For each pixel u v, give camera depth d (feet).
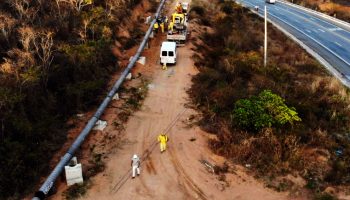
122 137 77.10
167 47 113.70
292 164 69.72
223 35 152.97
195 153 72.64
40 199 56.08
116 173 66.13
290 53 142.82
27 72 79.20
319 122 84.74
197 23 161.89
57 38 100.99
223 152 72.59
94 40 109.81
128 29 137.28
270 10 227.40
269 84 102.78
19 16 103.55
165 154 72.13
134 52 122.62
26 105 72.79
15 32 94.27
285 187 64.90
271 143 72.64
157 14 159.63
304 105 88.53
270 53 140.97
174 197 61.16
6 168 58.90
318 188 64.90
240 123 77.41
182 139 77.15
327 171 68.74
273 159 70.28
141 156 71.20
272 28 178.19
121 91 96.43
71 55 93.50
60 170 61.67
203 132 79.82
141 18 157.69
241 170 68.49
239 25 170.71
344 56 141.90
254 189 64.18
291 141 73.97
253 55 127.75
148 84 102.27
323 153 73.97
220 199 61.46
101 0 138.31
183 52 126.62
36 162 63.52
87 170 65.98
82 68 94.02
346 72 125.29
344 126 85.56
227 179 66.13
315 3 247.70
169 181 64.85
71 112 81.71
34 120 72.69
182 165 69.15
